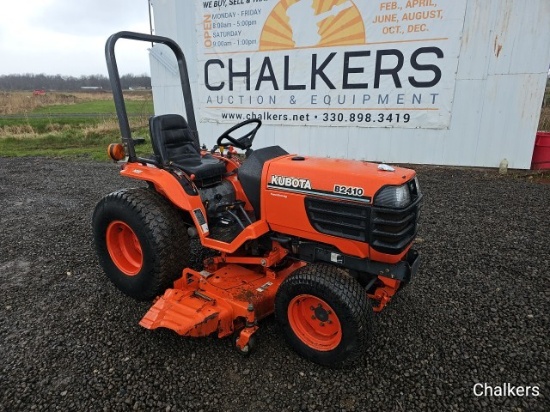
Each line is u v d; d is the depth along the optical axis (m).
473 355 2.24
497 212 4.54
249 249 2.64
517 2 5.43
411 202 2.04
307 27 6.55
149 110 19.66
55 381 2.05
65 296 2.85
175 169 2.73
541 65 5.58
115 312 2.66
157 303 2.31
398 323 2.52
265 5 6.76
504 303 2.73
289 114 7.14
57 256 3.52
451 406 1.90
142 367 2.15
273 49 6.91
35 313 2.64
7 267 3.31
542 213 4.48
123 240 2.90
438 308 2.68
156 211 2.59
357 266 2.18
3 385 2.02
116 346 2.31
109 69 2.65
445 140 6.32
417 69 6.07
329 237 2.16
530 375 2.09
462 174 6.18
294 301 2.17
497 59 5.73
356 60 6.38
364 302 2.02
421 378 2.08
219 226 2.71
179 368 2.14
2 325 2.51
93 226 2.89
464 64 5.88
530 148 6.00
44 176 6.72
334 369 2.15
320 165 2.23
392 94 6.33
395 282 2.24
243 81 7.36
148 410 1.88
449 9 5.69
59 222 4.39
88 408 1.88
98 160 8.33
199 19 7.39
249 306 2.15
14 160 8.38
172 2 7.54
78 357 2.22
